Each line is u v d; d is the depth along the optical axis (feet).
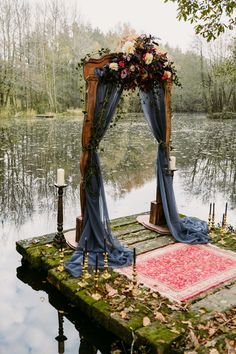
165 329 9.24
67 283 11.64
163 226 16.52
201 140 52.49
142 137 58.23
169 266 13.00
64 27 96.12
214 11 14.11
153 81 14.42
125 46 13.11
